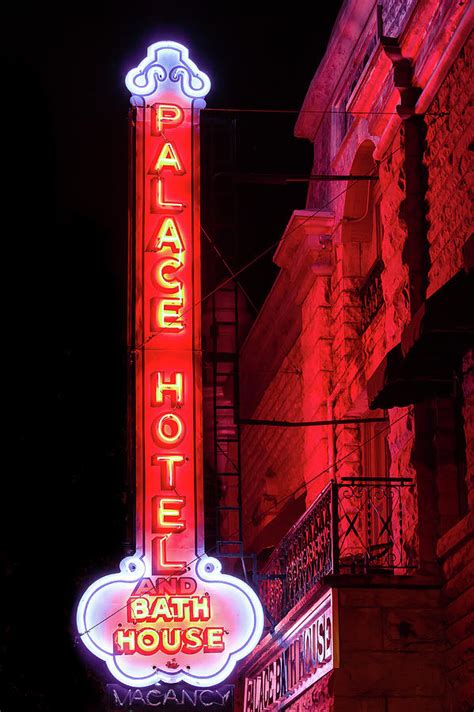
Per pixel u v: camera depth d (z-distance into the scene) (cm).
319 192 2122
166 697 1599
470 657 1267
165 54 1809
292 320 2209
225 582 1634
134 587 1619
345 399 1869
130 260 1731
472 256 1062
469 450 1312
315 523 1500
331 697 1334
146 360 1702
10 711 1703
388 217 1572
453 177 1395
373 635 1338
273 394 2394
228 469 2756
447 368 1334
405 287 1499
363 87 1606
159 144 1769
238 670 1986
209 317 2794
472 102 1341
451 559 1335
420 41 1477
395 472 1510
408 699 1325
